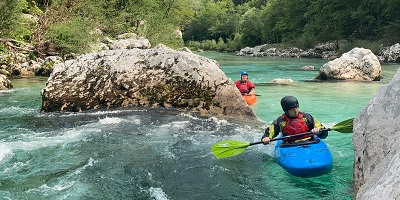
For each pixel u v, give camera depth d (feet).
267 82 46.98
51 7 63.10
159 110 25.93
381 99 10.84
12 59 49.34
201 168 15.89
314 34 135.44
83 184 14.15
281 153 16.29
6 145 18.71
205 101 25.94
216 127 22.43
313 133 16.08
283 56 129.49
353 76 48.60
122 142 19.38
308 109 28.89
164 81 27.27
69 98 26.43
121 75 27.66
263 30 184.55
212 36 251.39
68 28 56.03
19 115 25.36
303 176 14.82
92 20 64.18
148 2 85.76
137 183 14.32
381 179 7.57
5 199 12.78
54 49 55.42
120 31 81.05
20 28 55.01
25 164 16.15
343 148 18.53
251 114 25.26
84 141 19.48
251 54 149.89
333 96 34.83
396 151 8.39
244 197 13.08
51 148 18.31
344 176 14.76
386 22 114.21
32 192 13.38
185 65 27.48
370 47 102.12
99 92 26.84
